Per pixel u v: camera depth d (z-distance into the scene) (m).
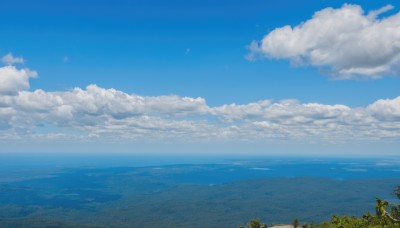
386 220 55.44
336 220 63.50
